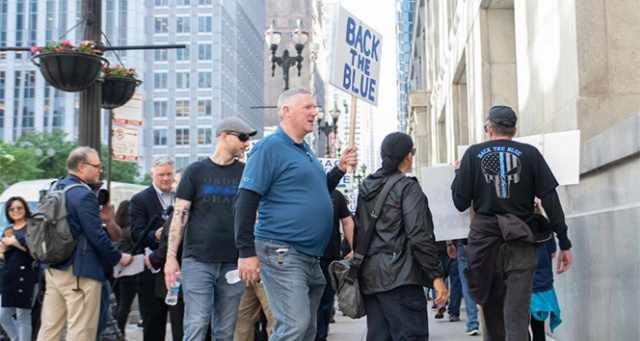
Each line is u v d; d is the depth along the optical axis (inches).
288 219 193.6
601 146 254.7
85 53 342.0
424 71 1569.9
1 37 4188.0
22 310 321.7
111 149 456.8
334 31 246.7
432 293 588.7
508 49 526.6
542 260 243.4
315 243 196.5
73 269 244.7
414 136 1748.3
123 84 402.6
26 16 4200.3
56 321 253.0
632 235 222.4
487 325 223.0
